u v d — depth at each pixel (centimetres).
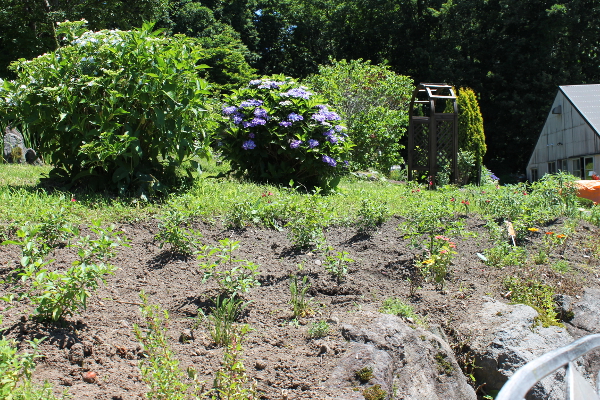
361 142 1473
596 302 396
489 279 421
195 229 471
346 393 239
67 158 574
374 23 3372
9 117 557
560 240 519
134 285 350
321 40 3691
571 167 2250
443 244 426
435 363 299
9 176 633
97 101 532
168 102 544
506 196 617
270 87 845
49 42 1783
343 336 291
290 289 344
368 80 1745
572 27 2894
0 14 1720
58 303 268
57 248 372
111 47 539
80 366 245
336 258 413
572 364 143
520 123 2916
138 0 2028
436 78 2961
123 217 461
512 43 2956
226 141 830
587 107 2164
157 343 234
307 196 543
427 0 3244
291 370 258
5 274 326
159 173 593
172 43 575
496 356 318
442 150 1300
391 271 422
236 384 220
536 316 352
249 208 507
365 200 555
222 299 343
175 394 211
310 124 811
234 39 3147
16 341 251
